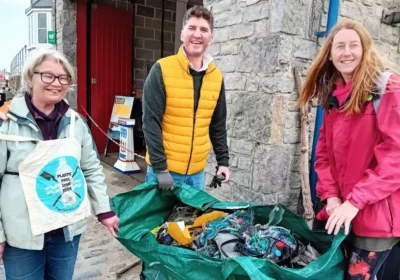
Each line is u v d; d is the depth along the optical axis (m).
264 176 2.71
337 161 1.52
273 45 2.62
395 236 1.38
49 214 1.32
